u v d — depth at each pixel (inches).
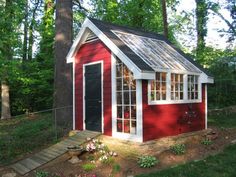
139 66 353.7
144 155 335.0
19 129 525.7
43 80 825.5
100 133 421.4
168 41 519.8
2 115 770.8
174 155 346.9
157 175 282.7
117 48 379.6
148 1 892.6
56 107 525.3
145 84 374.6
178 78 435.2
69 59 483.5
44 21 786.2
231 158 324.5
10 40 683.4
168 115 410.0
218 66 821.9
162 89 404.2
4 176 348.5
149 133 377.4
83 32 441.1
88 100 452.4
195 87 475.5
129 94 386.9
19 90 838.5
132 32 463.2
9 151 415.2
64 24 530.0
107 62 419.2
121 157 346.3
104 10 861.8
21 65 783.7
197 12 892.6
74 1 712.4
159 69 388.2
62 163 359.9
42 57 860.0
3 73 713.0
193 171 288.5
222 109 703.1
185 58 481.1
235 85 783.7
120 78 399.9
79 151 359.9
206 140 402.3
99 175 310.8
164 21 752.3
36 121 614.2
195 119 465.7
